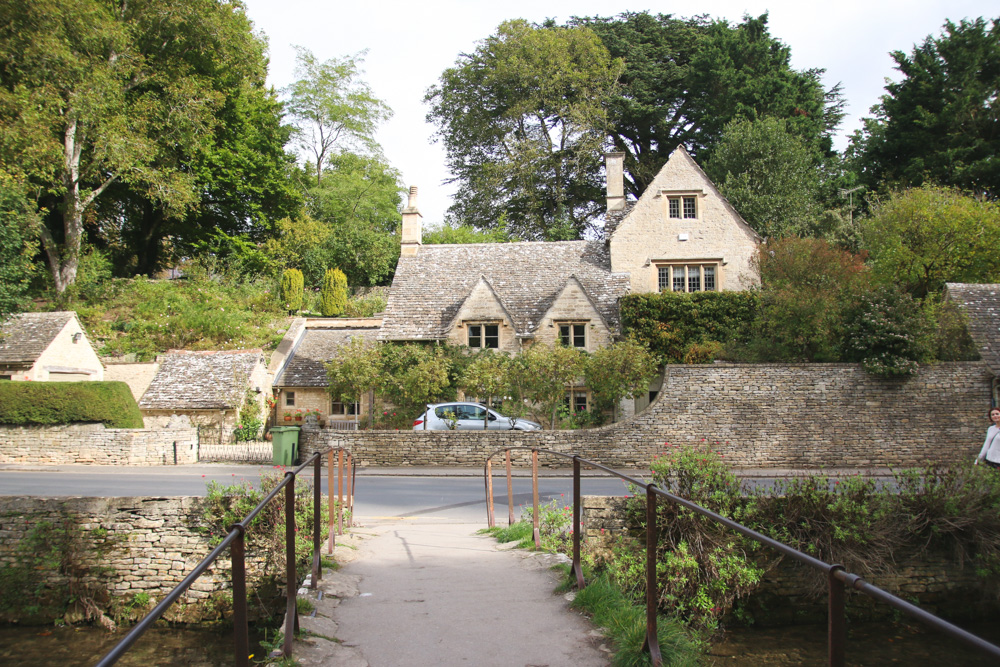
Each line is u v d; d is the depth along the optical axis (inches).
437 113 2262.6
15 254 1087.6
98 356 1286.9
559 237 1956.2
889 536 402.6
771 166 1664.6
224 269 1791.3
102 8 1403.8
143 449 951.6
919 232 1141.1
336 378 1017.5
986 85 1603.1
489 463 467.2
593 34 2079.2
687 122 2135.8
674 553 368.8
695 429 887.7
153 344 1390.3
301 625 239.6
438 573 323.3
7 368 1111.6
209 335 1446.9
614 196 1459.2
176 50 1606.8
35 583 440.8
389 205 2292.1
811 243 1053.8
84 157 1528.1
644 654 212.2
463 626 244.8
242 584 171.3
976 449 866.1
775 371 890.7
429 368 983.6
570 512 451.8
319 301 1766.7
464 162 2272.4
